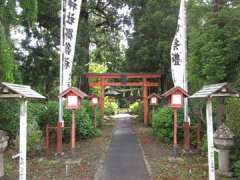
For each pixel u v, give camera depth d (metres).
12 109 10.02
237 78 8.96
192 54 10.00
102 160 9.52
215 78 8.98
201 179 7.28
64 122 12.65
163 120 12.70
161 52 19.88
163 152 10.81
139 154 10.51
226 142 7.27
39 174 7.88
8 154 9.46
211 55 8.95
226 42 8.86
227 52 8.81
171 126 12.59
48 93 19.12
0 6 8.94
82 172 8.07
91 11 22.36
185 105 10.87
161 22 19.53
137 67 21.86
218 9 9.52
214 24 9.14
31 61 17.81
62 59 10.85
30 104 12.13
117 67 27.73
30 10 9.80
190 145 11.57
